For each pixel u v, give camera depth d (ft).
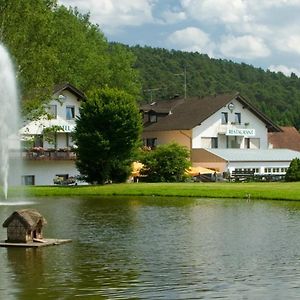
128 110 209.97
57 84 262.06
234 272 56.44
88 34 322.14
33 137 224.12
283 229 87.45
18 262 61.36
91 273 55.98
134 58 326.03
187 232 84.89
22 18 192.13
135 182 220.23
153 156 227.81
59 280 53.21
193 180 236.02
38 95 198.39
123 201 144.66
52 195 168.96
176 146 230.68
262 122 308.40
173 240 77.05
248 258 63.72
